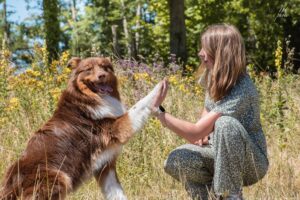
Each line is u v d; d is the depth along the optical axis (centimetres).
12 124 386
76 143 269
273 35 1177
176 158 264
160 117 254
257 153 251
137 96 403
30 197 246
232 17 1289
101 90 283
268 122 387
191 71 607
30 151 263
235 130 243
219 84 249
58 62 429
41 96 405
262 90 427
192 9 1309
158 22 1502
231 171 247
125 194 294
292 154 359
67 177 259
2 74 412
